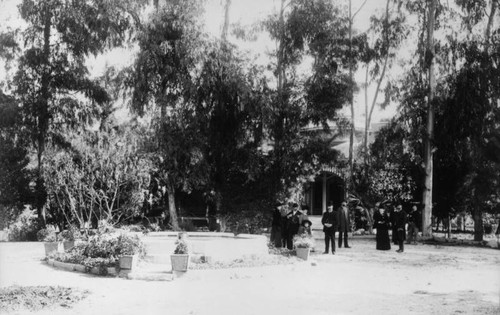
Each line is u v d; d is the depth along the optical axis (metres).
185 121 34.25
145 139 32.75
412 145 36.62
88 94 36.62
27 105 35.03
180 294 12.60
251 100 34.38
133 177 28.27
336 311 10.84
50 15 36.47
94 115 36.81
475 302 12.03
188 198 37.53
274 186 35.97
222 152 35.34
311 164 38.00
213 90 34.09
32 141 35.28
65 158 28.28
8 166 33.09
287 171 36.81
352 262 20.02
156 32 33.44
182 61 33.22
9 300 11.42
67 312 10.48
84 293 12.48
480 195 34.03
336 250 25.00
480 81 33.47
